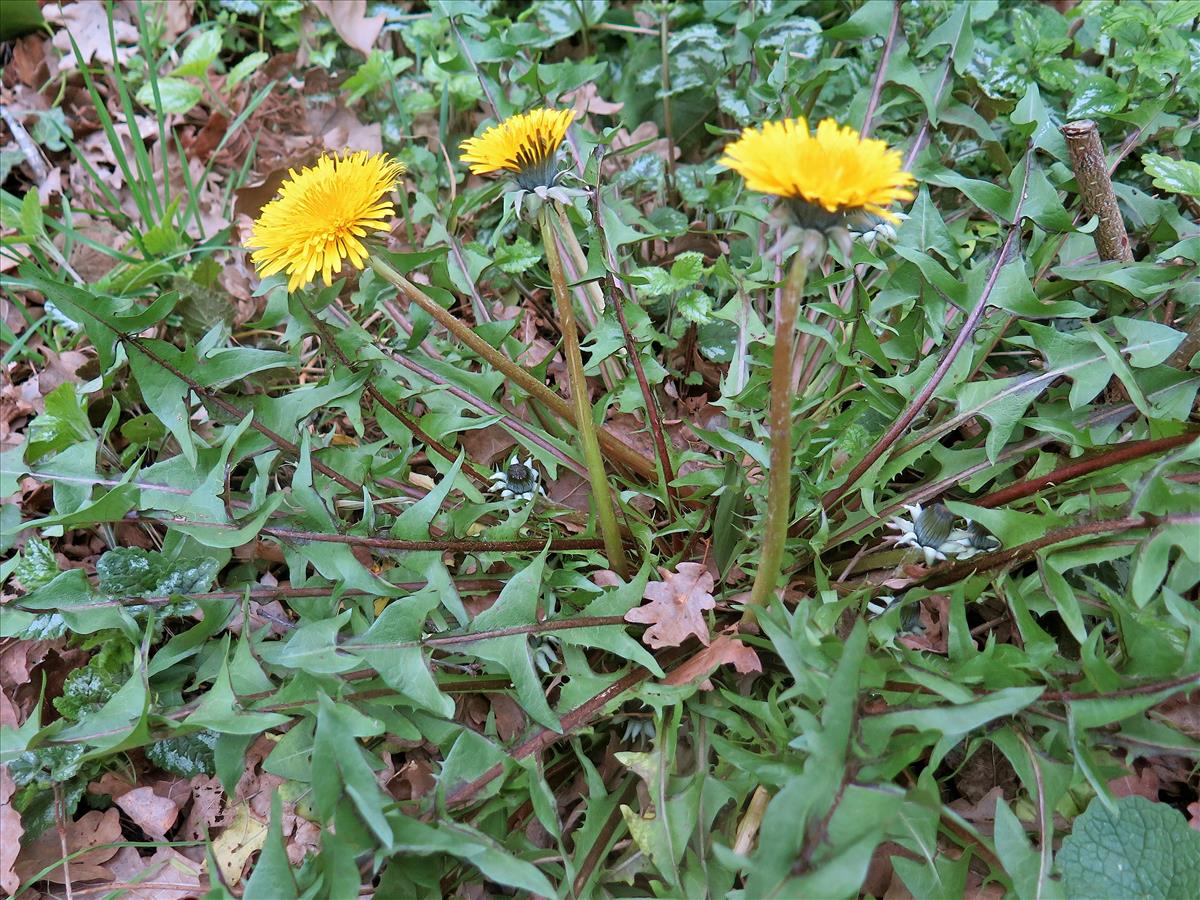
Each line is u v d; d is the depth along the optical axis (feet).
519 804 0.83
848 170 0.59
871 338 0.95
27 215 1.22
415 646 0.79
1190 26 1.24
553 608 0.90
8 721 0.96
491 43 1.19
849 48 1.41
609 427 1.17
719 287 1.19
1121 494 0.87
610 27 1.50
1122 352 0.89
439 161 1.44
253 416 0.93
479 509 0.94
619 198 1.29
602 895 0.80
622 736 0.91
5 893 0.86
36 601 0.87
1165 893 0.74
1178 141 1.10
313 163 1.41
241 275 1.36
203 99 1.59
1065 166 1.05
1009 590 0.80
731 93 1.32
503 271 1.21
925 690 0.77
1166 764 0.90
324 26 1.62
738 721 0.83
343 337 1.01
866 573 0.97
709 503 0.97
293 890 0.68
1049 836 0.72
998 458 0.96
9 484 0.92
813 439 0.97
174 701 0.91
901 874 0.75
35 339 1.33
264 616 0.94
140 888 0.88
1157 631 0.74
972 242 1.12
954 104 1.09
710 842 0.77
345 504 1.01
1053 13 1.30
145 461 1.15
